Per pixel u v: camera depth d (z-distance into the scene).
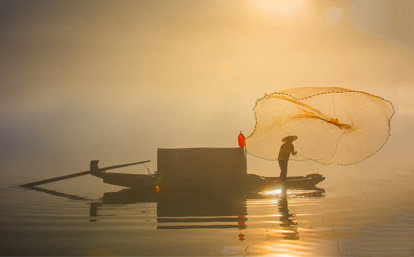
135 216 11.55
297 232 9.74
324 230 9.86
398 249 8.48
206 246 8.88
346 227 10.05
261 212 11.77
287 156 8.70
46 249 8.84
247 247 8.77
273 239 9.24
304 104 8.33
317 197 13.51
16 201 13.66
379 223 10.35
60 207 12.73
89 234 9.80
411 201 12.59
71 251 8.69
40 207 12.75
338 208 11.97
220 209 12.26
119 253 8.56
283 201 13.10
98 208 12.62
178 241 9.23
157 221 10.97
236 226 10.37
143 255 8.42
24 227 10.47
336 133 8.38
